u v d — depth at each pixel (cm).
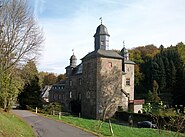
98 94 4669
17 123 2461
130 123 3850
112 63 4850
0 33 3353
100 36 4938
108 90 4753
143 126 3572
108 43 4978
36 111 4712
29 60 3853
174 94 6950
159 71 8712
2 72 3297
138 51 10806
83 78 5134
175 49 9869
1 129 1614
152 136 2392
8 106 3538
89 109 4844
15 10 3531
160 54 9800
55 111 5084
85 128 2616
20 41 3647
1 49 3334
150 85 8950
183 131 1723
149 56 10388
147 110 1930
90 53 5028
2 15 3403
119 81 4884
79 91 6253
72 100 6062
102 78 4725
